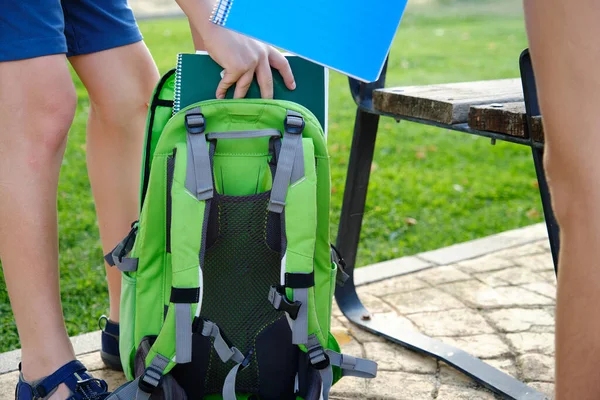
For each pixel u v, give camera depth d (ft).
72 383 5.56
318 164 5.32
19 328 5.65
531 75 5.06
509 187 13.23
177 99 5.59
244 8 4.96
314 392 5.21
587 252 3.90
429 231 11.20
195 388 5.45
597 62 3.79
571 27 3.84
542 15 3.97
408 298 8.53
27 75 5.26
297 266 5.07
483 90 6.79
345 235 7.73
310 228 5.10
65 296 8.74
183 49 26.61
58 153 5.58
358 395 6.52
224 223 5.19
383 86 7.25
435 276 9.14
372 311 8.19
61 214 11.30
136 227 5.56
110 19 6.19
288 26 4.99
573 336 4.00
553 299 8.46
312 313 5.20
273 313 5.38
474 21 36.81
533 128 5.08
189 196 5.02
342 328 7.80
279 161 5.10
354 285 8.14
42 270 5.54
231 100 5.31
